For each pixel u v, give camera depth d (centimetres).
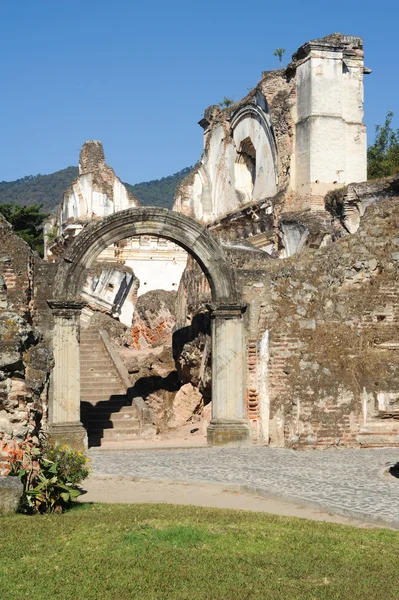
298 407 2267
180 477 1747
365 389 2292
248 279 2383
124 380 2909
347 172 3525
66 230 5006
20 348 1222
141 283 4878
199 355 2725
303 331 2334
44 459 1288
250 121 4028
